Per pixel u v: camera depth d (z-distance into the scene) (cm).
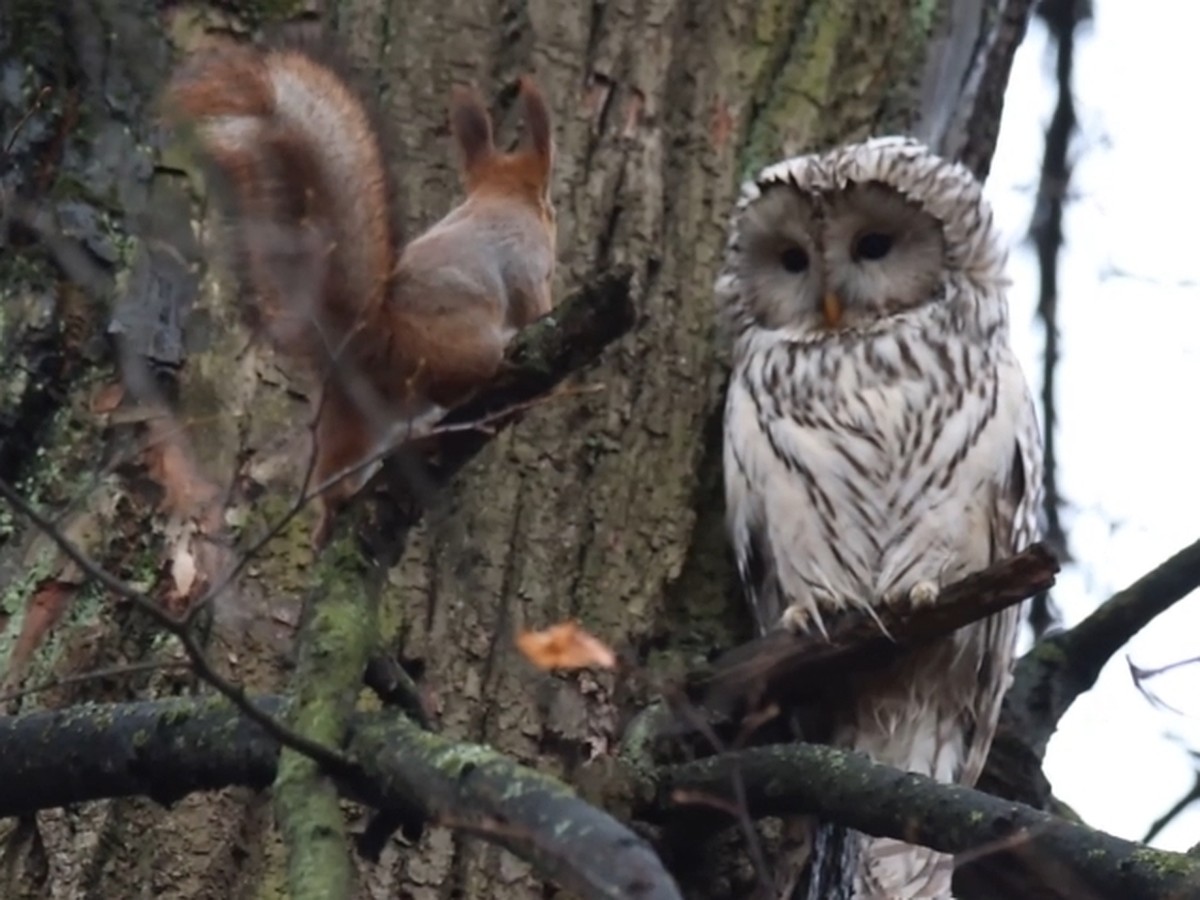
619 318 630
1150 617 916
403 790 541
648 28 941
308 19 893
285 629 748
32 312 794
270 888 715
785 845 825
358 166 658
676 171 938
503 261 694
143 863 716
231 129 657
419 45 905
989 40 1041
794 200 958
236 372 793
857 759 690
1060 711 942
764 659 816
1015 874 662
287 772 550
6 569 751
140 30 852
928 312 963
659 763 759
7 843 716
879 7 1012
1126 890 621
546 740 771
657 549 844
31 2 845
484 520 809
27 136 823
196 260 808
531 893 740
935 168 974
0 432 777
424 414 665
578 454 841
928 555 927
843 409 939
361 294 656
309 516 766
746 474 894
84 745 627
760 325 961
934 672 923
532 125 749
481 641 784
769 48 985
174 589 750
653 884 479
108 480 763
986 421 945
